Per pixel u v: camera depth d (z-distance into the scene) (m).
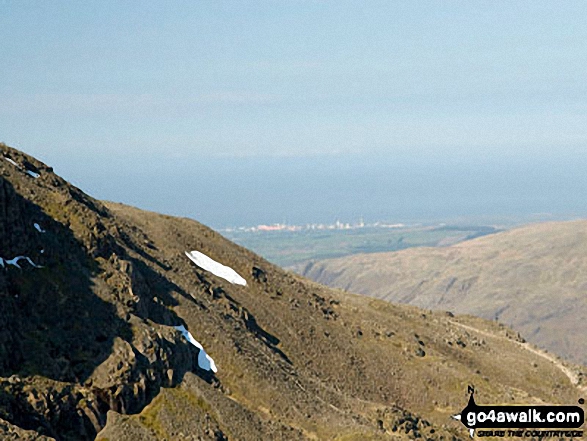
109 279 86.38
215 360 92.81
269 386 92.62
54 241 84.25
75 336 75.69
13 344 69.38
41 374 68.94
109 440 69.44
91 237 89.81
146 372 77.56
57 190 99.44
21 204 84.62
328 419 91.00
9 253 77.12
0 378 65.12
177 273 114.31
